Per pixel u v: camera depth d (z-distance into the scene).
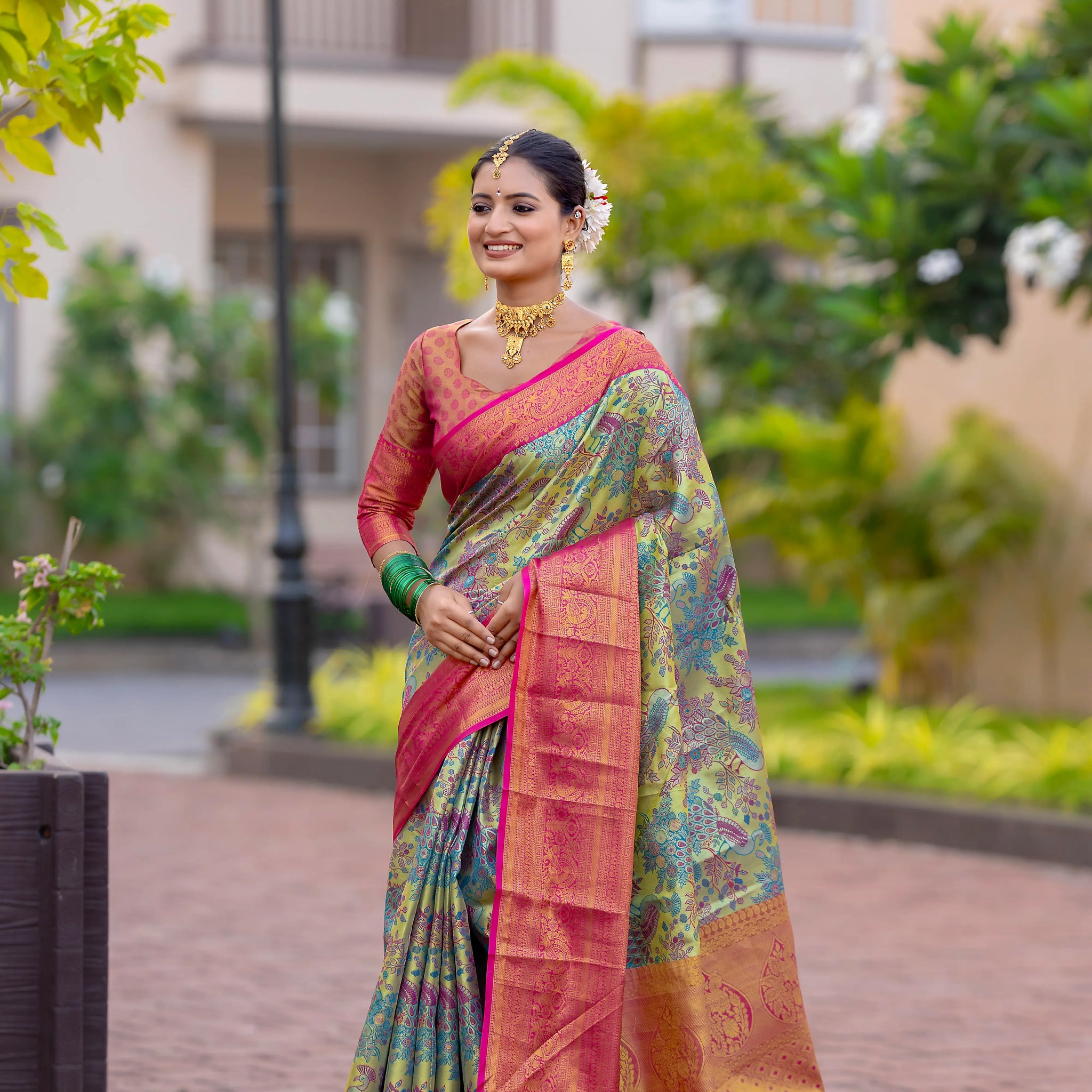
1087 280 10.55
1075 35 11.04
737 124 15.18
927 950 7.50
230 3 24.30
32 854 3.92
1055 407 13.09
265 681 18.48
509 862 3.84
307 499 25.95
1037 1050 5.98
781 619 22.52
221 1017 6.32
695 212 15.20
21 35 4.51
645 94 24.69
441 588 4.00
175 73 23.08
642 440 4.01
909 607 13.29
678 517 4.01
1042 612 13.16
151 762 13.56
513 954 3.81
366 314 26.59
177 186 23.14
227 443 22.14
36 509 21.62
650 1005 3.93
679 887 3.89
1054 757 10.31
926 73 11.45
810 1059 4.14
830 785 10.92
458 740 3.95
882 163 10.96
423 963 3.91
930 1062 5.82
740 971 4.07
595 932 3.81
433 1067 3.88
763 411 14.04
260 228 26.00
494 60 15.33
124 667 20.38
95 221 22.75
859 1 25.11
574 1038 3.78
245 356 21.80
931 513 13.48
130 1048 5.90
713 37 24.50
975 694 13.77
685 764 4.01
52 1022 3.88
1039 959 7.34
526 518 3.98
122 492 21.52
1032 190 10.00
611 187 14.82
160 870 9.15
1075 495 12.92
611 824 3.85
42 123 4.61
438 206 15.14
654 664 3.94
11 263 4.86
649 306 15.59
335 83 23.23
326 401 23.28
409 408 4.20
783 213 15.27
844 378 17.28
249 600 22.14
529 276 4.04
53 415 21.39
